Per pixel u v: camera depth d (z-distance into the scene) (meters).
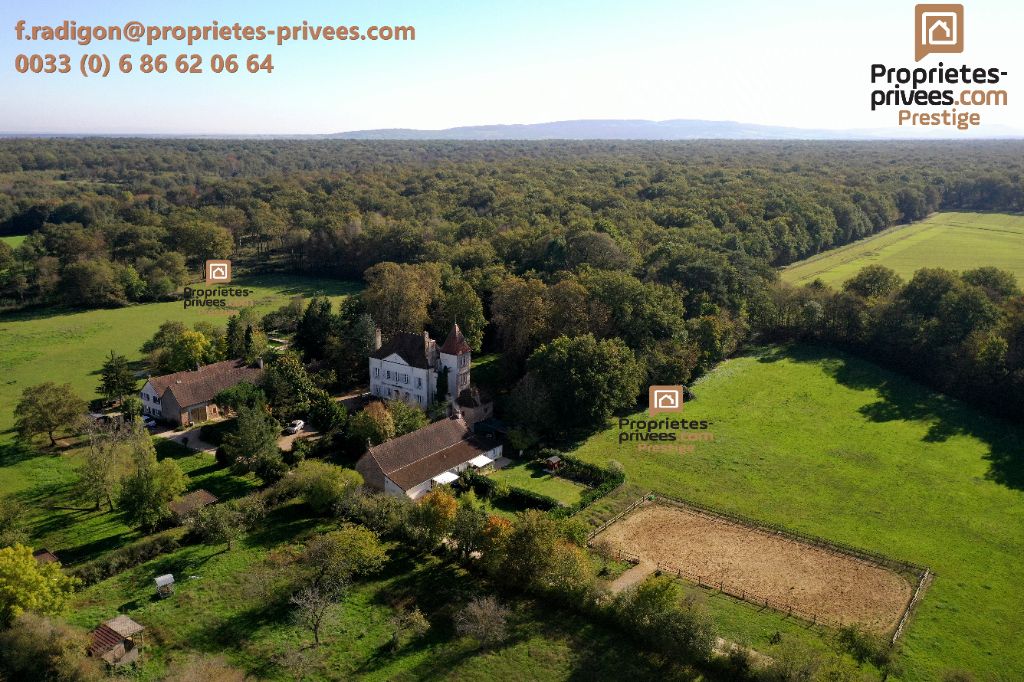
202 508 66.69
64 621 50.59
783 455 85.31
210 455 85.19
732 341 115.75
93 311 152.00
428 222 182.50
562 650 50.69
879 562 63.31
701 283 122.19
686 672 48.38
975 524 70.06
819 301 123.06
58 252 168.38
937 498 75.12
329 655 50.22
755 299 124.12
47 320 145.25
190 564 61.12
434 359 97.75
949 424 93.25
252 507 67.56
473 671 48.59
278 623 53.47
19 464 82.69
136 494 66.69
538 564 56.22
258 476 78.56
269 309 149.75
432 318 122.19
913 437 89.81
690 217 171.88
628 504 73.19
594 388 89.31
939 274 113.12
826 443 88.44
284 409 91.62
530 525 57.56
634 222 168.25
